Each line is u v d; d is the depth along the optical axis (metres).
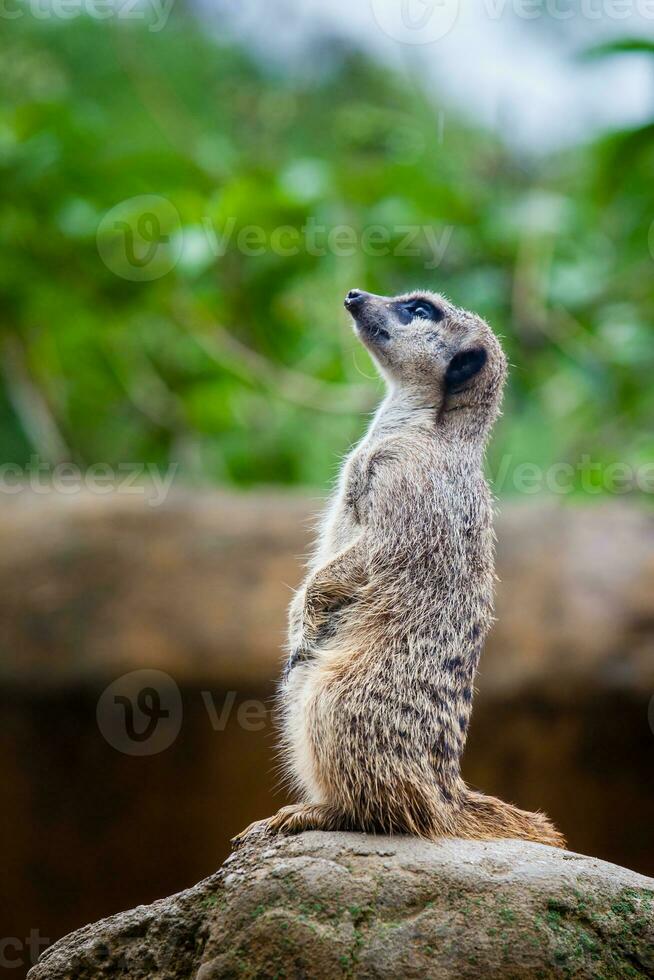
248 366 14.69
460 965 5.38
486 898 5.54
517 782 12.26
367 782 6.08
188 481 15.89
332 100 16.91
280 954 5.42
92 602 12.29
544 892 5.56
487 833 6.39
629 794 12.23
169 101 16.03
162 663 12.05
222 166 14.61
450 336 7.36
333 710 6.15
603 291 14.38
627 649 12.12
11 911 12.46
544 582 12.49
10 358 14.98
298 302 14.84
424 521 6.51
